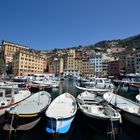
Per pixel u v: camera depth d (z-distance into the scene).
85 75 130.00
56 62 137.00
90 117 13.63
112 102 19.62
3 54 135.25
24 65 104.50
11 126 12.46
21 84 38.00
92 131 13.84
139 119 13.84
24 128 13.06
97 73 125.88
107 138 12.63
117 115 13.48
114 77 96.94
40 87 38.66
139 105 17.72
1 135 12.59
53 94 35.03
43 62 125.88
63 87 49.88
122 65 103.06
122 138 12.77
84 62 133.75
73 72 126.75
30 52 116.25
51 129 12.48
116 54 150.62
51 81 47.12
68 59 138.00
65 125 12.83
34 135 12.76
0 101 16.64
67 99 20.27
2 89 18.44
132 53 99.50
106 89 35.12
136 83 50.62
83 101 18.20
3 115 15.41
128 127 14.97
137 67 90.19
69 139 12.38
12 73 110.31
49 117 12.73
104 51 192.00
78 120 16.42
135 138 12.80
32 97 21.16
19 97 20.80
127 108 16.27
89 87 38.72
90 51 184.88
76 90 42.81
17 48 143.50
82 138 12.55
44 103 17.69
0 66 86.06
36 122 13.99
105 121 12.87
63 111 14.70
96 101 18.94
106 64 123.12
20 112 13.55
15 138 12.20
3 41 141.62
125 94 38.28
